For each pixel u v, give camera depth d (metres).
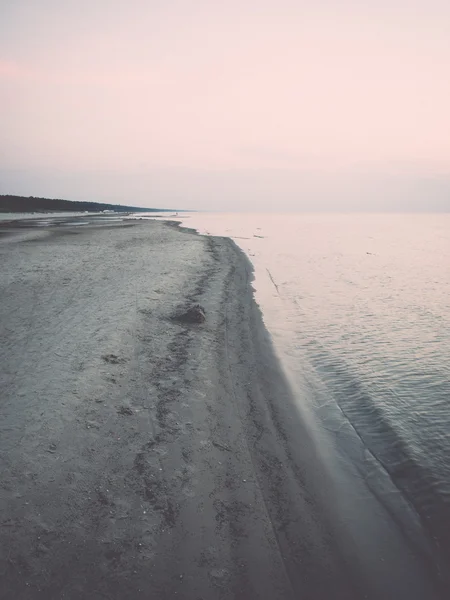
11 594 3.31
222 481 4.98
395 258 29.08
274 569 3.79
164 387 7.25
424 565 3.89
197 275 18.17
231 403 7.03
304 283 18.95
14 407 6.02
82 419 5.86
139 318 10.77
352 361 9.22
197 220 95.75
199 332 10.52
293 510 4.58
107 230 41.31
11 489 4.38
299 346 10.26
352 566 3.87
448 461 5.47
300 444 5.93
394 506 4.67
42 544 3.80
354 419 6.66
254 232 56.53
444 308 14.27
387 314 13.44
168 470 5.04
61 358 7.87
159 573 3.65
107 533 4.01
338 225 84.12
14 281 15.05
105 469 4.92
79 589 3.44
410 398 7.33
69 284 14.66
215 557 3.87
